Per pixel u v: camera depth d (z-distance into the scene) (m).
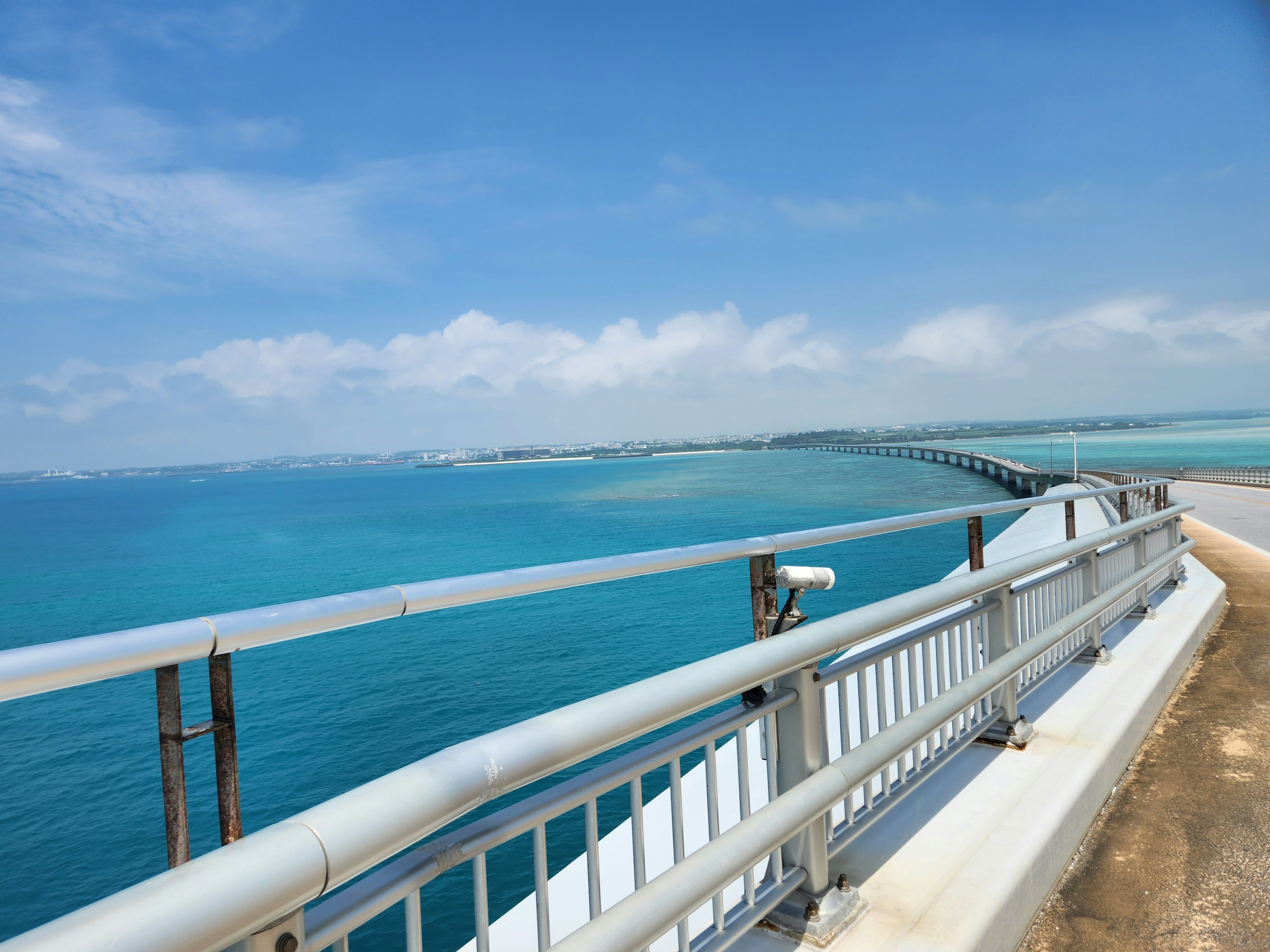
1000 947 2.27
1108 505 25.08
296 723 23.83
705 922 2.62
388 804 0.95
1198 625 5.98
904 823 2.78
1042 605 4.12
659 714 1.45
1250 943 2.37
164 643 0.97
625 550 71.50
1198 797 3.39
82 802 19.42
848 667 2.29
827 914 2.10
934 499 116.31
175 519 168.12
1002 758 3.31
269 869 0.79
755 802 4.10
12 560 93.88
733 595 41.00
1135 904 2.62
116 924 0.66
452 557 73.00
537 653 30.77
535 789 15.77
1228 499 35.91
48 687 0.86
